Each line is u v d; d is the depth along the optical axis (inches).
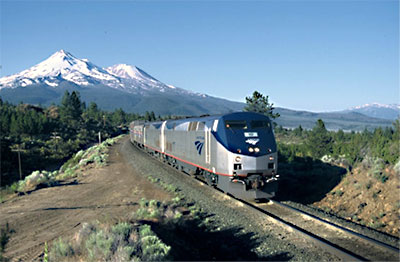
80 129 4800.7
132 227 405.1
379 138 952.9
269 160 592.7
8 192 776.3
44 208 588.1
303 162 1194.0
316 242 376.5
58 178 1025.5
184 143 883.4
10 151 2368.4
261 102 1262.3
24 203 647.1
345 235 408.2
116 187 780.0
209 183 714.2
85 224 410.3
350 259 333.1
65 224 476.4
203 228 465.7
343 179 876.6
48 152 2945.4
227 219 492.7
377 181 758.5
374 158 872.9
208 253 385.1
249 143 592.1
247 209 526.9
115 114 7126.0
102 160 1354.6
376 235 419.5
